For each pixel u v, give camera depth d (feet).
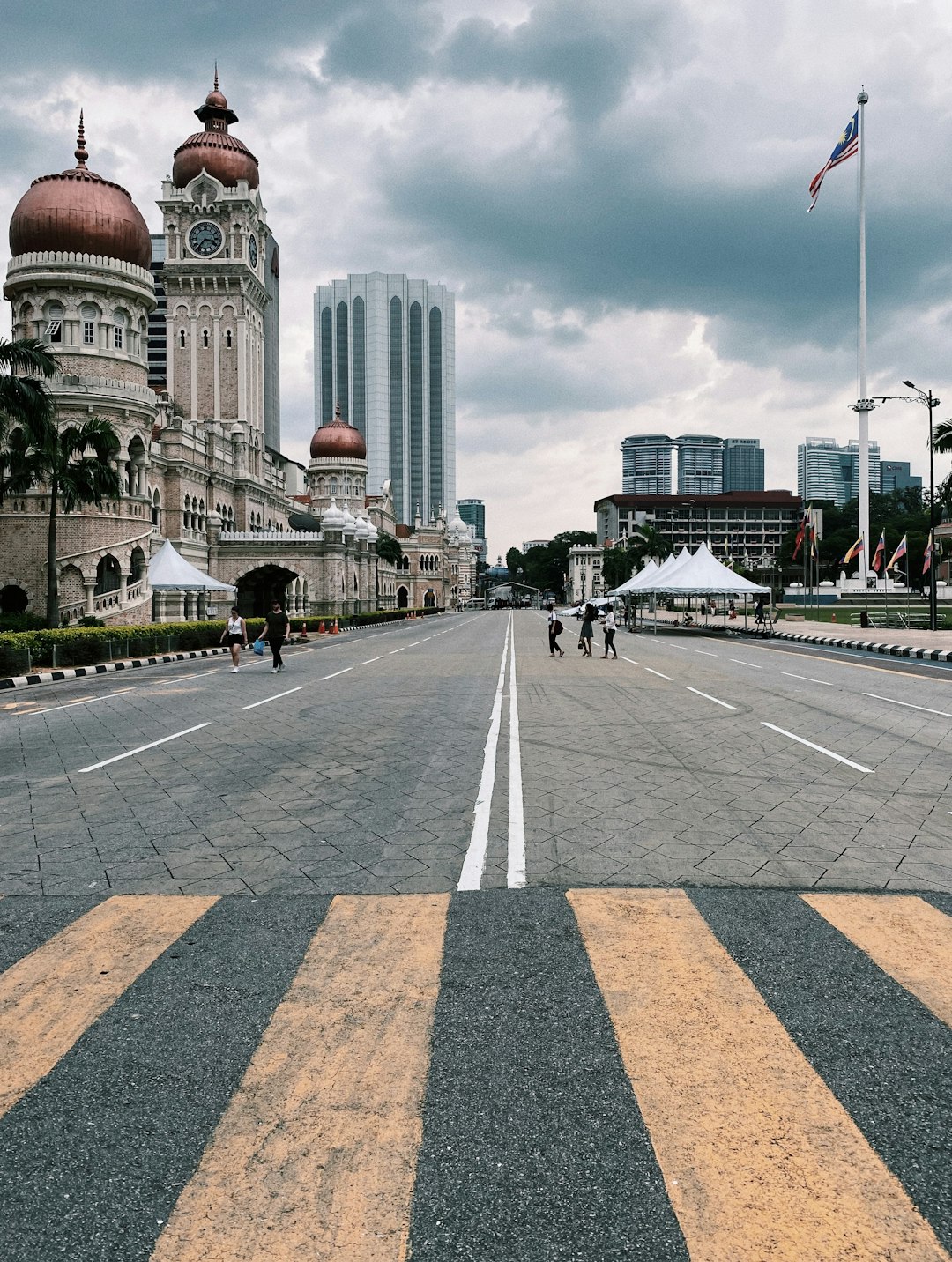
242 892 19.21
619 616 259.60
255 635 138.31
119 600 132.87
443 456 646.33
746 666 81.15
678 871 20.24
